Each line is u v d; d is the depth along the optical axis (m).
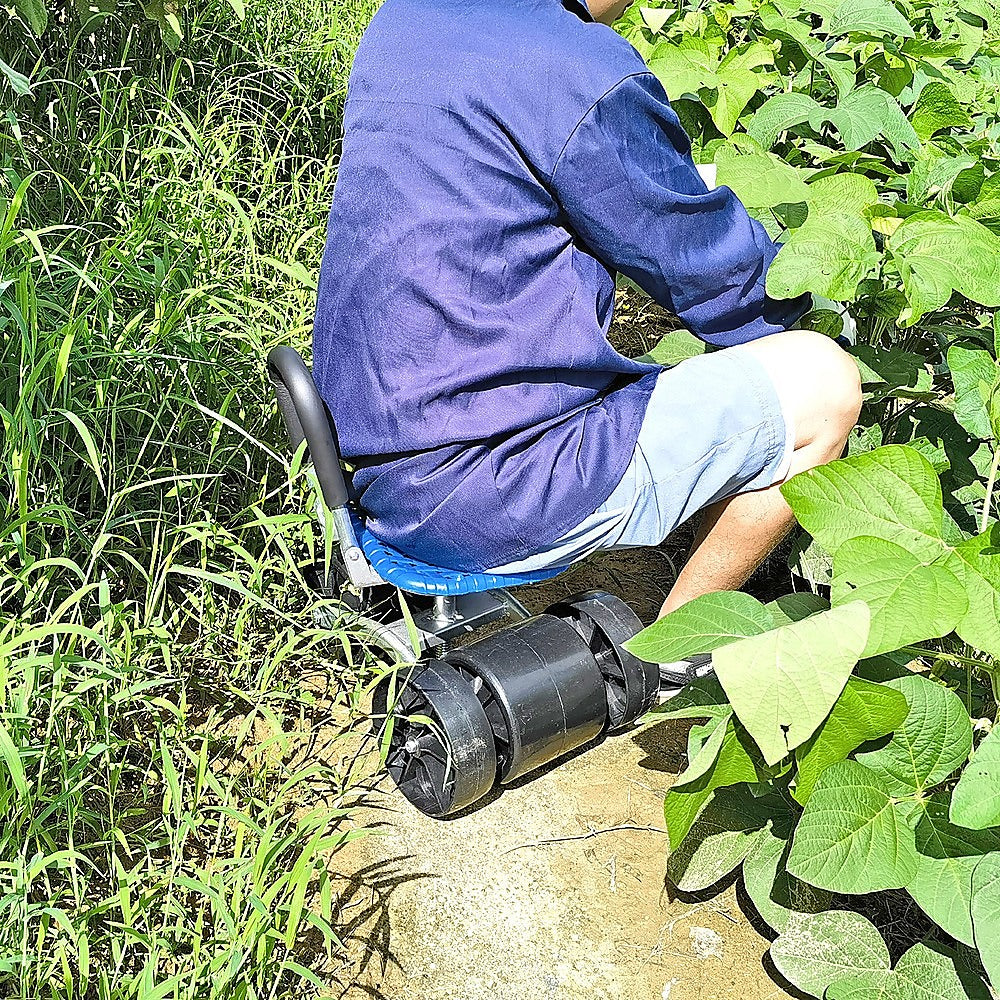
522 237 2.16
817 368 2.36
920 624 1.64
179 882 1.91
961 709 1.85
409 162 2.15
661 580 3.17
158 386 2.58
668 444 2.30
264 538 2.75
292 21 4.45
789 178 2.25
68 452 2.47
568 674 2.42
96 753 1.94
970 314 2.73
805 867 1.76
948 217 2.13
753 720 1.60
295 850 2.24
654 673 2.53
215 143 3.46
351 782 2.45
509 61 2.10
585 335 2.20
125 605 2.16
